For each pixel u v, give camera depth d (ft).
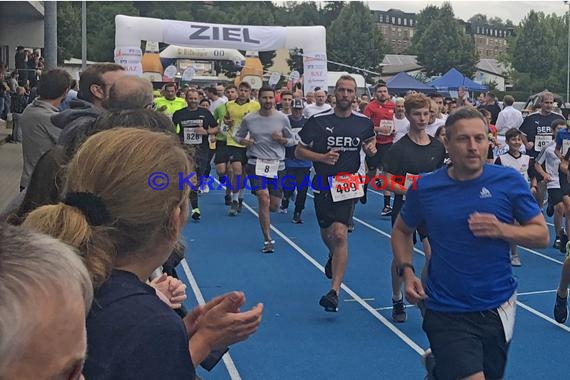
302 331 20.62
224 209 42.75
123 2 248.32
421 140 20.22
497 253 11.60
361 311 22.66
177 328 5.55
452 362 11.27
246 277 26.99
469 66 260.01
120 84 12.32
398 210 20.44
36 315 3.70
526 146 40.52
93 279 5.54
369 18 261.85
